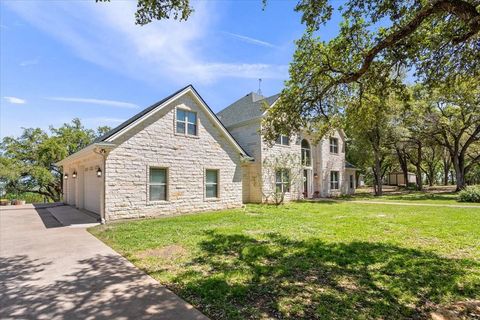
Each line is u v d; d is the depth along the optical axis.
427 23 4.89
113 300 3.42
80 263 4.92
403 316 2.94
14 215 12.16
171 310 3.14
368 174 43.38
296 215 10.63
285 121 6.72
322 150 21.88
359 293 3.48
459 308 3.10
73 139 25.52
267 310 3.08
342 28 5.37
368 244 5.82
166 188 11.17
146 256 5.28
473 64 5.31
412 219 9.06
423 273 4.12
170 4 4.72
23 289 3.78
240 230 7.60
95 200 11.85
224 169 13.31
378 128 21.39
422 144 24.88
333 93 6.80
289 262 4.73
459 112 19.66
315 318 2.89
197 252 5.46
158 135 10.95
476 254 5.07
